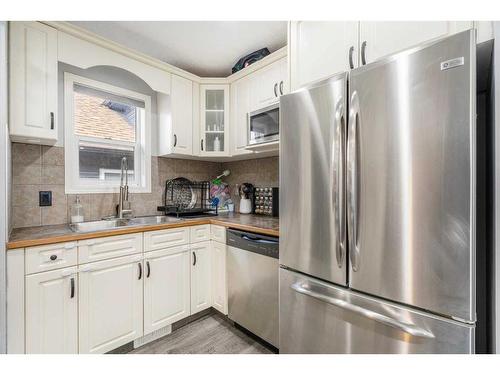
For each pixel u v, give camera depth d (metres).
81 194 2.01
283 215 1.36
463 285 0.78
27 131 1.46
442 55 0.81
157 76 2.19
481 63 1.02
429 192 0.84
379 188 0.96
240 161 2.84
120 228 1.65
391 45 1.15
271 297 1.62
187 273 2.01
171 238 1.91
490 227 0.96
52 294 1.34
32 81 1.48
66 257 1.39
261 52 2.19
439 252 0.82
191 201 2.77
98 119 2.19
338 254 1.09
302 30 1.54
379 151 0.96
